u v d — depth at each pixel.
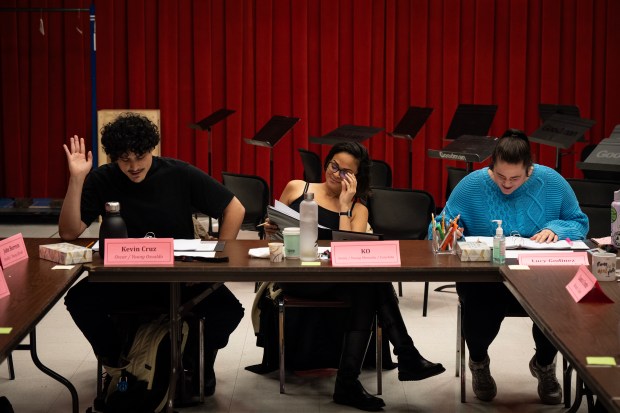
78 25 7.96
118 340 3.41
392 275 3.03
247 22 8.09
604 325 2.38
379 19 8.11
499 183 3.49
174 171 3.53
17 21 7.92
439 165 8.34
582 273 2.70
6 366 3.95
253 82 8.19
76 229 3.48
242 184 5.30
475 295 3.39
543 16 8.08
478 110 6.18
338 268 3.01
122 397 3.28
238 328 4.54
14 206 8.21
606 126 8.19
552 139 5.46
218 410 3.43
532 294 2.71
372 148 8.30
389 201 4.57
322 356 3.78
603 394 1.89
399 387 3.68
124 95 8.15
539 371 3.50
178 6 8.06
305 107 8.20
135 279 3.04
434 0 8.08
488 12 8.08
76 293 3.33
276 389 3.66
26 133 8.06
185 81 8.16
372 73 8.21
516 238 3.45
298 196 3.98
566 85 8.18
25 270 3.07
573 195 3.60
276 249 3.07
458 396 3.58
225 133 8.24
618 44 8.09
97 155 7.76
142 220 3.50
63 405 3.49
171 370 3.25
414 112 6.61
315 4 8.12
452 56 8.12
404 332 3.40
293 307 3.75
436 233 3.27
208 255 3.18
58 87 8.03
